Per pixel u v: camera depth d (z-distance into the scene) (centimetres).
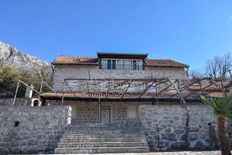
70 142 1134
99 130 1245
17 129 1286
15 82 3072
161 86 2184
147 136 1286
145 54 2331
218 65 3969
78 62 2248
